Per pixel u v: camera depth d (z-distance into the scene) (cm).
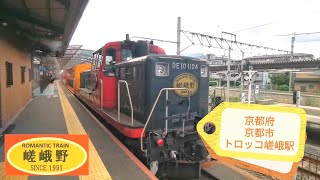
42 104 1241
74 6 697
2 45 736
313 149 1177
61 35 1290
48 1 741
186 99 571
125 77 659
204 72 607
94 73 855
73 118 848
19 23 979
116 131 684
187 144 536
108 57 734
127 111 647
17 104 990
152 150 483
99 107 774
